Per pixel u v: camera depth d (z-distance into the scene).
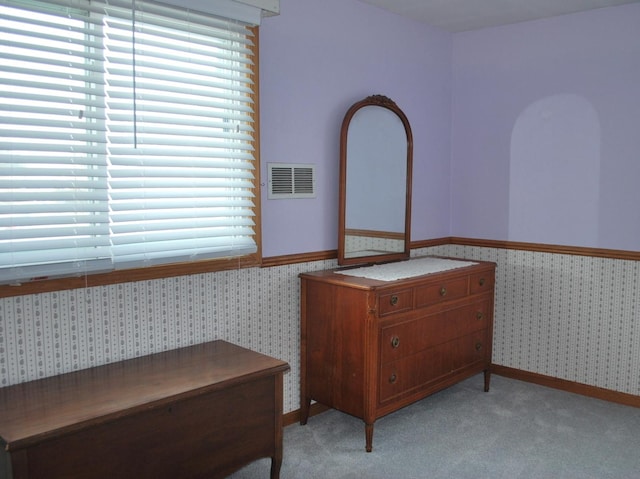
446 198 4.02
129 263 2.24
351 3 3.17
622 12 3.20
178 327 2.50
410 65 3.61
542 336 3.63
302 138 2.97
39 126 1.98
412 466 2.55
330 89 3.09
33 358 2.07
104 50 2.18
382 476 2.46
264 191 2.81
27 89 2.02
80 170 2.08
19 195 1.94
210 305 2.61
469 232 3.97
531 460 2.61
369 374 2.65
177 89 2.33
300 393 3.02
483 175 3.86
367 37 3.28
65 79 2.06
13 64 1.97
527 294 3.68
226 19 2.48
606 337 3.37
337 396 2.81
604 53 3.28
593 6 3.24
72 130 2.13
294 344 3.00
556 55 3.46
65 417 1.72
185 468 2.01
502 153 3.75
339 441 2.80
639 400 3.26
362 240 3.28
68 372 2.15
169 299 2.46
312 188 3.04
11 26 1.94
